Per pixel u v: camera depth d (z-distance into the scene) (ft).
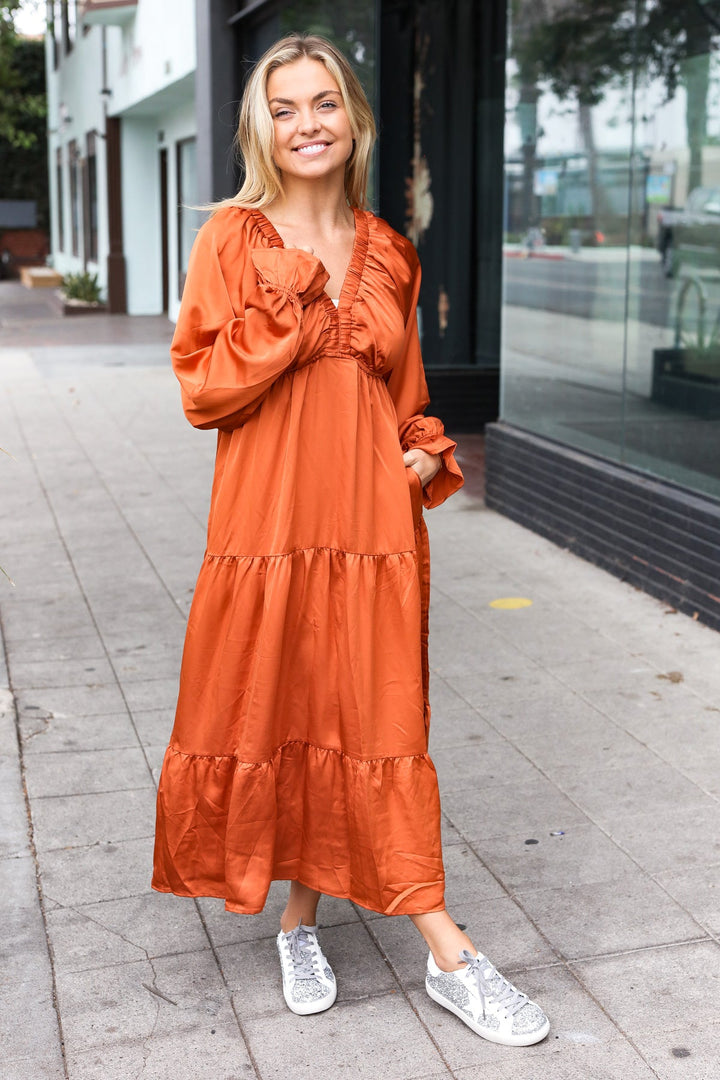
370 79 28.27
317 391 7.98
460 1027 8.45
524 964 9.13
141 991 8.89
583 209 19.92
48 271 101.91
